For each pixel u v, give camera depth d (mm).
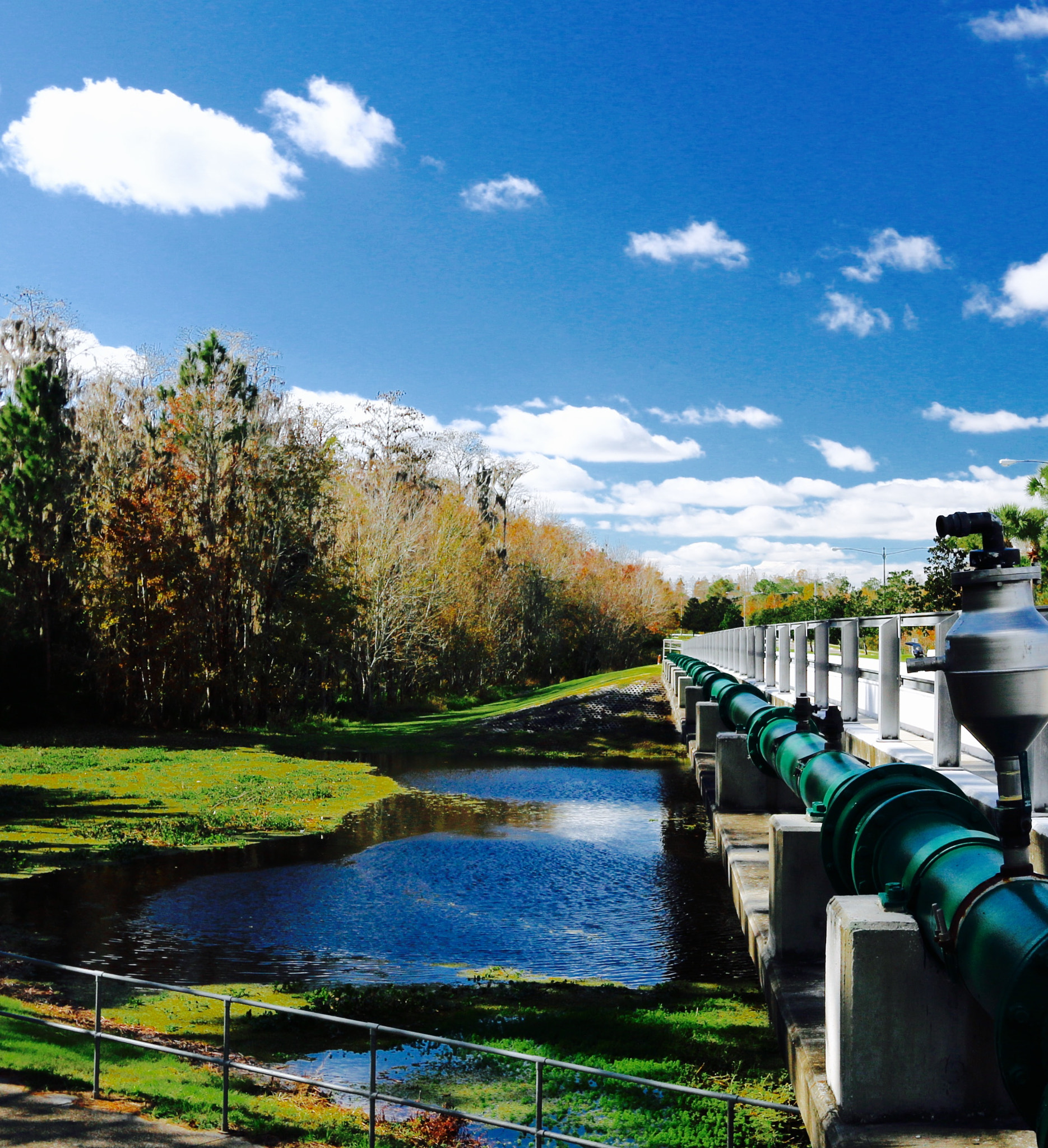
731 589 162500
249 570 57031
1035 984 4043
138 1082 9703
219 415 56625
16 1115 8359
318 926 19188
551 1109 10391
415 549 71250
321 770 42531
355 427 79312
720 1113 10141
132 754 43844
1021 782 4695
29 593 55656
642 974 16359
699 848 27672
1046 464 32469
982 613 4609
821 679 14039
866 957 5500
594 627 103125
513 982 15648
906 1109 5480
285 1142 8508
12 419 56500
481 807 34656
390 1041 12711
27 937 17891
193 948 17609
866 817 6488
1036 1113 4059
